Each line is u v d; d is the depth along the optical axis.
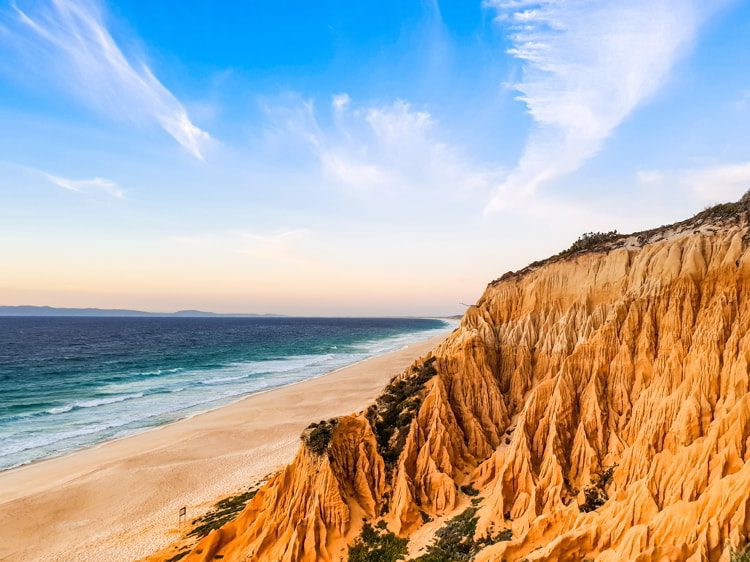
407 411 27.47
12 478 40.41
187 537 28.12
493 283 38.69
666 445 19.34
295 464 24.59
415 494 23.75
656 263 26.27
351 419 26.73
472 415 28.27
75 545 28.81
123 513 33.12
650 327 24.42
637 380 23.86
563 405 24.11
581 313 28.98
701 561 13.22
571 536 16.42
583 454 22.50
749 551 12.84
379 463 24.80
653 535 14.55
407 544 21.34
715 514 13.91
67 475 40.84
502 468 22.94
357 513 22.92
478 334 32.44
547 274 33.12
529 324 31.98
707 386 19.55
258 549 21.72
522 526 20.19
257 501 24.89
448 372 30.52
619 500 18.00
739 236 23.36
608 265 29.38
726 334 20.81
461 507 23.28
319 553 21.22
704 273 23.84
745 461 15.51
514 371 30.69
